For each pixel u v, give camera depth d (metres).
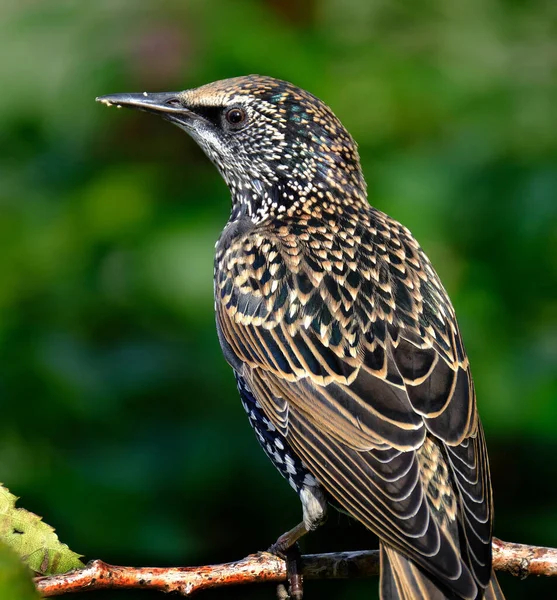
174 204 11.82
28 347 11.25
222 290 9.23
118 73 12.05
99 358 11.34
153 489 10.84
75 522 10.68
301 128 9.52
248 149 9.66
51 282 11.61
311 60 12.05
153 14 12.02
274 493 10.92
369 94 12.10
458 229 11.62
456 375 8.27
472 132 12.09
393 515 7.71
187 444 10.96
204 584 8.19
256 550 10.94
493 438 10.98
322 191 9.48
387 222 9.40
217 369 11.19
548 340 11.32
